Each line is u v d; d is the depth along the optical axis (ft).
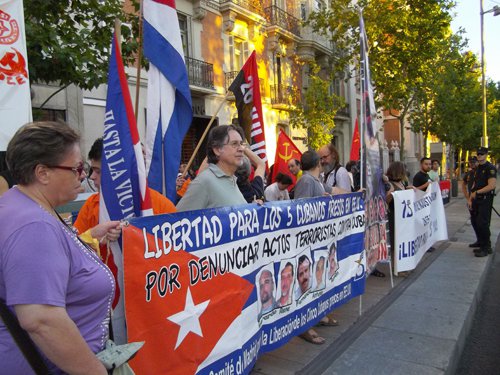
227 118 50.39
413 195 19.97
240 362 8.91
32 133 4.73
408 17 42.37
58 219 5.02
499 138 117.70
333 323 13.87
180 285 7.30
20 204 4.66
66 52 16.19
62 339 4.30
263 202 9.84
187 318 7.43
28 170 4.74
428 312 14.87
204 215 7.90
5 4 10.00
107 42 18.93
